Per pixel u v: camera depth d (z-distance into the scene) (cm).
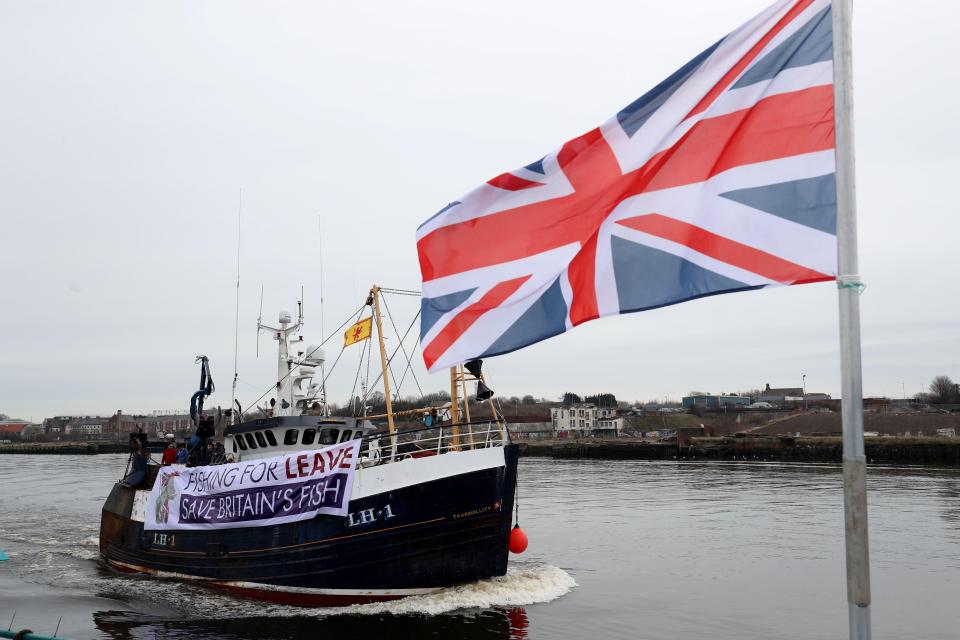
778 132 830
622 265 910
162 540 2525
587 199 956
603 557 2970
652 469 8200
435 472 2055
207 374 2973
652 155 914
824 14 824
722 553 3034
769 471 7488
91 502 5475
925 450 8000
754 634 1911
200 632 1864
